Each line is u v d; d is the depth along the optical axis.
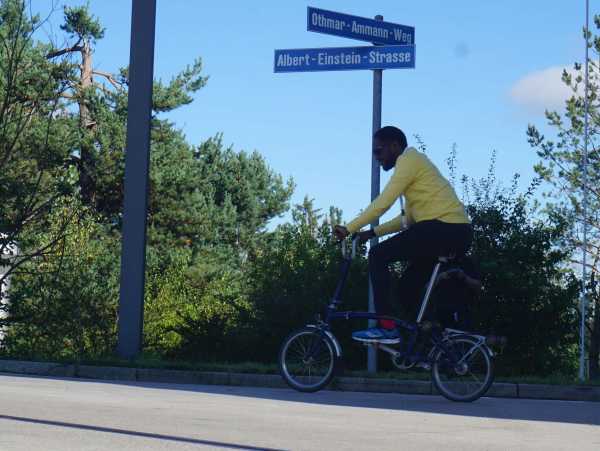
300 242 14.71
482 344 7.54
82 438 4.80
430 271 7.80
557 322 13.25
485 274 12.96
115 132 35.59
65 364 9.79
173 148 38.72
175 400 7.09
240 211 58.47
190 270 37.62
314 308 13.64
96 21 35.97
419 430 5.64
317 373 8.13
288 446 4.82
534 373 13.24
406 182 7.68
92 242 27.53
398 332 7.73
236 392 8.03
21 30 14.79
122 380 9.36
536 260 13.45
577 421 6.40
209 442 4.85
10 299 15.30
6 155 14.52
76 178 26.02
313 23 10.98
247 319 14.05
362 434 5.38
